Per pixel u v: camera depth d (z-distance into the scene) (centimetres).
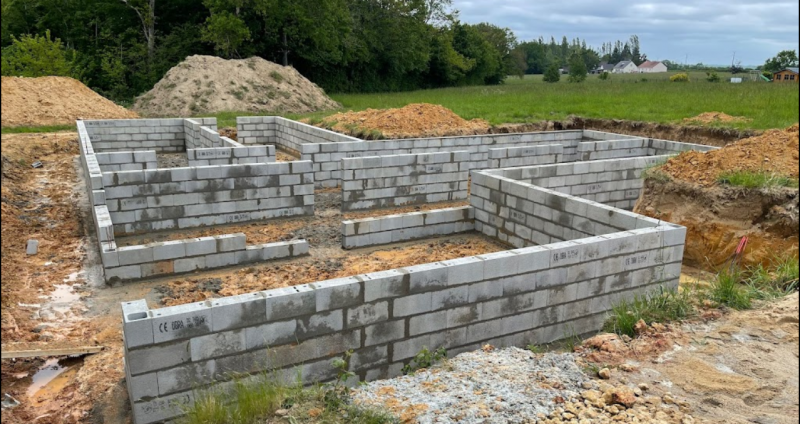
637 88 2656
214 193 905
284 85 2525
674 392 382
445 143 1316
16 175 1191
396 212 1038
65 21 3303
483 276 494
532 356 448
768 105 1716
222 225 927
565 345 546
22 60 2759
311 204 991
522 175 909
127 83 3197
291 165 952
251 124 1691
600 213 688
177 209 885
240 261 763
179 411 400
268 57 3438
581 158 1276
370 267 761
